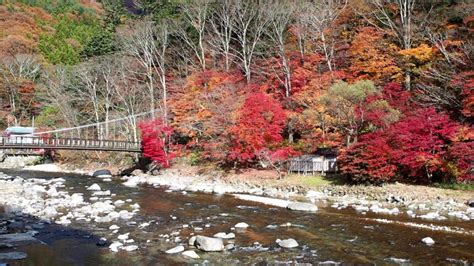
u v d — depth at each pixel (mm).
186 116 34219
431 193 20078
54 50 70312
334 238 13211
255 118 27359
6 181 27125
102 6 100188
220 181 27516
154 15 51094
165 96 37906
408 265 10578
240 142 28625
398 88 28438
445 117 21531
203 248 11820
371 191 21297
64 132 46750
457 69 27359
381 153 21531
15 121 53281
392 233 13742
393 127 22000
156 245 12320
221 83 35062
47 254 11289
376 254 11492
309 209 17922
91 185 26500
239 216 16719
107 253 11469
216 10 45219
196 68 42750
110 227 14359
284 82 35188
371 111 23281
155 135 33219
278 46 37531
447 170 21016
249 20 39375
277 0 40250
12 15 77625
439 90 26266
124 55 47500
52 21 83750
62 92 49438
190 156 33562
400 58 31312
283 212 17562
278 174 26984
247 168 29031
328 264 10703
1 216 15703
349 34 38281
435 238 13047
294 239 13102
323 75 31219
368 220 15789
